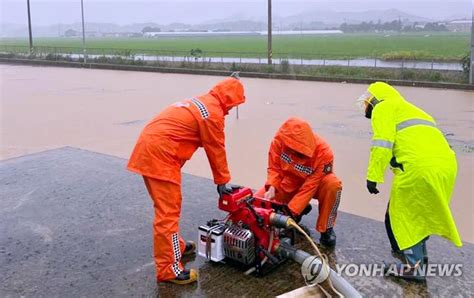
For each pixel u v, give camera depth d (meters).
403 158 3.48
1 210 5.14
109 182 6.00
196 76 25.55
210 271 3.81
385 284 3.69
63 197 5.50
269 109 14.63
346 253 4.17
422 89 20.22
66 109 14.88
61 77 25.22
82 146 10.23
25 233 4.60
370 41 83.62
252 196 3.84
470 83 20.30
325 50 54.78
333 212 4.16
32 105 15.75
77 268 3.94
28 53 41.38
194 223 4.71
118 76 25.70
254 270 3.78
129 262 4.02
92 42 99.88
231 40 101.88
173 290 3.57
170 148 3.43
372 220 4.88
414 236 3.54
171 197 3.48
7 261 4.07
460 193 7.38
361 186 7.70
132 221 4.83
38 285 3.71
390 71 24.12
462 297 3.53
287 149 4.07
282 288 3.59
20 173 6.39
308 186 4.05
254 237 3.71
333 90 19.41
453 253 4.22
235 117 13.32
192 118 3.48
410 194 3.47
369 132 11.33
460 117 13.53
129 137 11.02
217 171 3.62
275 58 40.97
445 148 3.48
